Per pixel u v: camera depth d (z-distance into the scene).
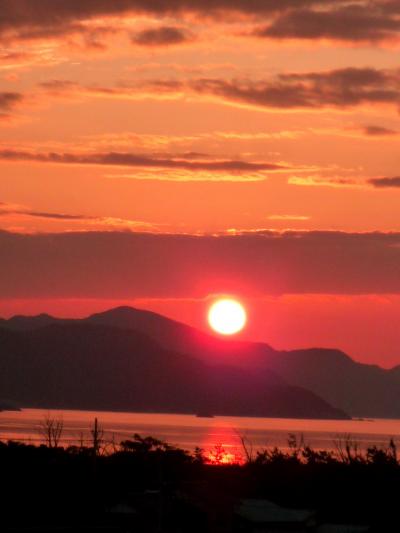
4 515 125.00
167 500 125.25
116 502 132.12
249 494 140.50
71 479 138.75
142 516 126.62
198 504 124.88
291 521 115.69
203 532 122.19
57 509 129.75
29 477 138.12
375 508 135.38
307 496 140.38
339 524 126.75
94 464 139.62
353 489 139.50
